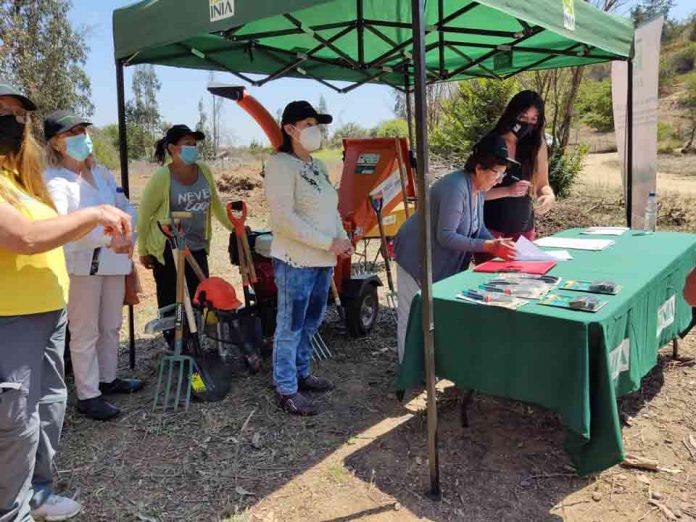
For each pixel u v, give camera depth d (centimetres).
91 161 337
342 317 467
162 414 356
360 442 318
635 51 531
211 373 378
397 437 322
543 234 916
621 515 251
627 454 296
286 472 291
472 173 339
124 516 260
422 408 357
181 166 411
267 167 331
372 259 823
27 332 216
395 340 486
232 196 1407
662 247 374
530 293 273
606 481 275
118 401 376
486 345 263
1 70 1677
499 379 261
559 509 256
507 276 309
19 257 213
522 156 397
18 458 217
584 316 237
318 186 339
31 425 219
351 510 259
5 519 223
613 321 243
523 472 284
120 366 439
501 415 342
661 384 377
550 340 242
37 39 1773
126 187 422
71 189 315
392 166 595
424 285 248
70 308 335
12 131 213
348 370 423
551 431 321
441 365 281
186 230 418
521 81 1302
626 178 539
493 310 257
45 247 199
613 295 267
